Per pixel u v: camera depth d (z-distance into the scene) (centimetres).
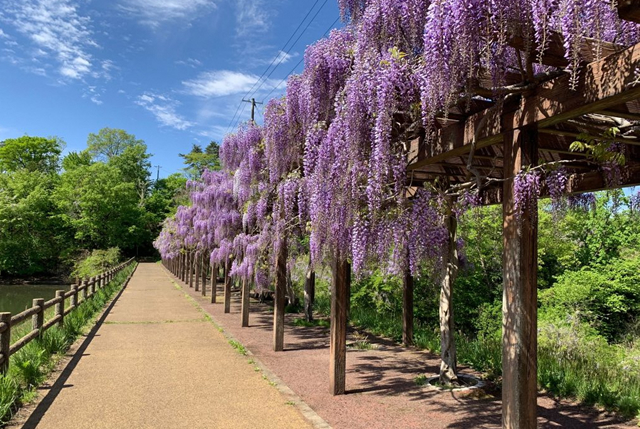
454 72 251
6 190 3459
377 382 521
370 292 1121
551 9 226
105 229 3738
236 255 991
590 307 1105
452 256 530
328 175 416
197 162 4097
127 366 573
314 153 470
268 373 546
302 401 445
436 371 576
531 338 269
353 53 431
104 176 3819
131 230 3869
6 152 4306
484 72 267
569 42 218
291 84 567
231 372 550
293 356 648
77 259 3466
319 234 442
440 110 286
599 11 208
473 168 322
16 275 3369
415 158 379
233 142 857
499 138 296
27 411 408
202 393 466
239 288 1884
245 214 866
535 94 255
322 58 466
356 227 401
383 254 405
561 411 432
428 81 269
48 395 454
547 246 1152
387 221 400
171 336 786
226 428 372
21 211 3244
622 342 1054
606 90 205
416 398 459
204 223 1347
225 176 1131
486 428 375
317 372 558
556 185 299
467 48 241
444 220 449
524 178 268
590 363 631
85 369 557
